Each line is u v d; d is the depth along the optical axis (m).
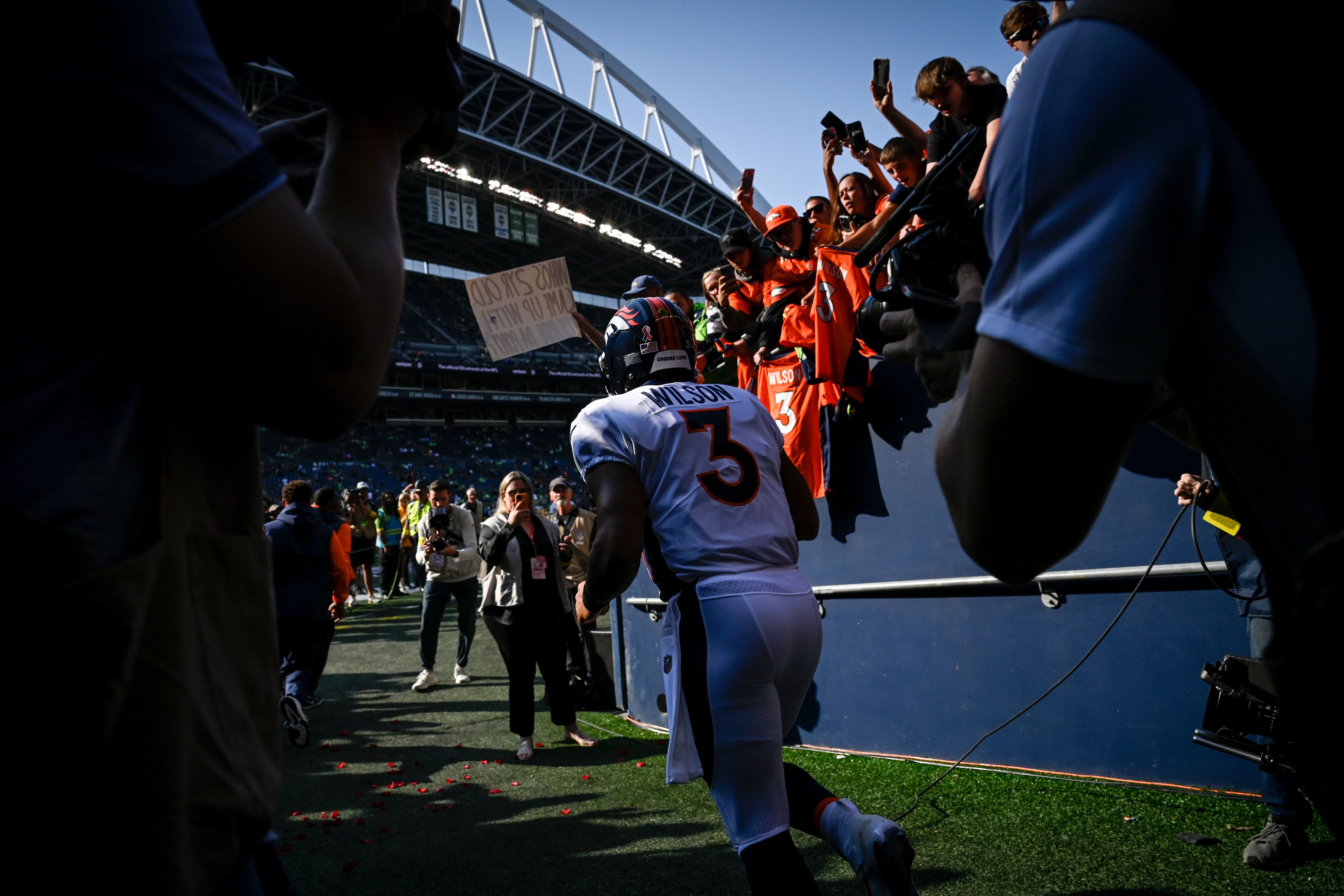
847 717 3.76
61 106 0.47
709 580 1.73
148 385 0.56
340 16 0.62
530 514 4.62
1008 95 3.16
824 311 3.58
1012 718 3.20
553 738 4.79
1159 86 0.47
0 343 0.49
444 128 0.73
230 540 0.62
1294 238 0.43
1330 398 0.42
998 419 0.55
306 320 0.53
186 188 0.48
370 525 15.39
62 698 0.48
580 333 5.59
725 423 1.88
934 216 0.87
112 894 0.50
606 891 2.60
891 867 1.52
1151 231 0.47
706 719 1.67
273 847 0.77
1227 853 2.35
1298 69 0.43
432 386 44.97
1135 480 2.94
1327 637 0.41
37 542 0.48
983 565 0.66
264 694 0.65
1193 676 2.83
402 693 6.59
